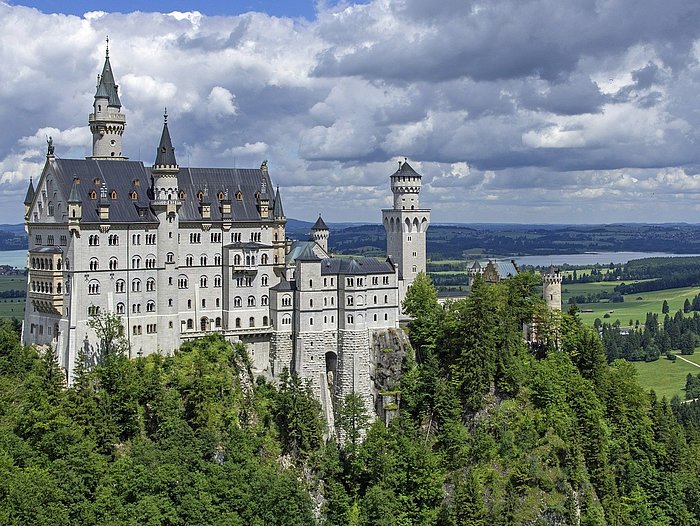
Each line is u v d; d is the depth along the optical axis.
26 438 166.12
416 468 189.50
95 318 190.75
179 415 179.88
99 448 169.38
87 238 189.62
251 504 166.88
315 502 185.50
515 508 187.88
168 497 162.00
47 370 175.25
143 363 189.62
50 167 195.75
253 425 190.62
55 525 146.50
